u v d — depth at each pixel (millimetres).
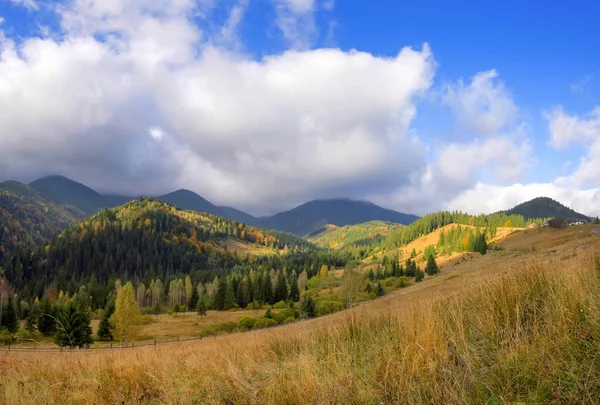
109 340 48750
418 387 3828
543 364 3561
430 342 4660
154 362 7945
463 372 3975
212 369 6453
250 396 4727
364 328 6711
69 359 10055
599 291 4715
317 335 7516
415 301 8125
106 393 5938
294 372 5090
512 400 3350
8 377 7168
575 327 4094
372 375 4418
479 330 5082
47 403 5480
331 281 116812
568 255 9125
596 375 3281
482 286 6371
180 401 5098
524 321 4965
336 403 4035
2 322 51562
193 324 63812
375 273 110000
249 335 12445
